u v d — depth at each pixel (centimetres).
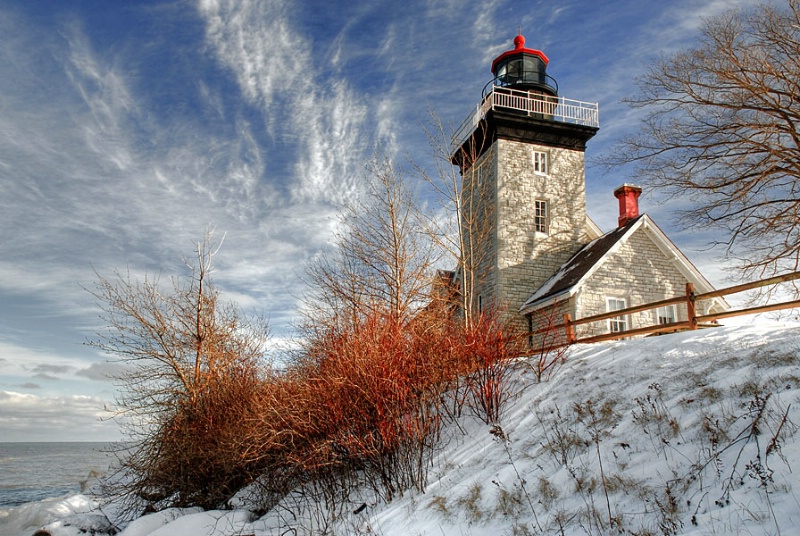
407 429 1059
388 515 909
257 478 1294
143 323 1545
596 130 2570
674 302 1256
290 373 1402
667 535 551
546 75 2838
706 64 2016
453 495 870
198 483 1409
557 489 757
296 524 1061
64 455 10025
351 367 1109
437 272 2053
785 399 681
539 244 2452
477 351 1234
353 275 1836
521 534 683
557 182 2542
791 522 489
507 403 1197
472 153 2436
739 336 1052
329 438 1098
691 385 888
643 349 1175
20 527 1759
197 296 1602
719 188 2061
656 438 769
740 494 565
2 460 7638
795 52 1952
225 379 1489
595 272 2067
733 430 692
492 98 2484
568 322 1545
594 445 827
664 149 2156
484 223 2397
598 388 1052
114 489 1494
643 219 2122
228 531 1091
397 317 1476
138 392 1509
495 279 2372
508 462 905
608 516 642
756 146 1973
